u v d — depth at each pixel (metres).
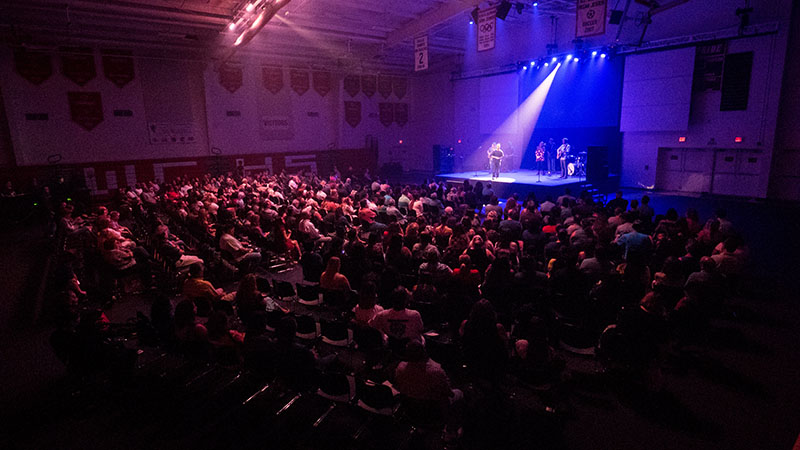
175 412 4.98
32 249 13.44
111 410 5.07
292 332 4.44
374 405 4.32
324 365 4.95
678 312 5.67
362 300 5.37
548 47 22.92
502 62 26.12
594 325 6.09
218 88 24.61
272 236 10.68
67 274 7.71
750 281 8.67
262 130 26.45
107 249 8.36
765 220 13.84
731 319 7.08
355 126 30.20
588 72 21.70
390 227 8.98
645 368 4.83
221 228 9.66
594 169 19.72
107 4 14.85
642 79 19.67
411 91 32.81
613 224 9.72
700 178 18.97
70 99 20.70
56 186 19.48
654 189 20.39
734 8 16.88
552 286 6.23
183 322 5.00
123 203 16.45
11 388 5.64
